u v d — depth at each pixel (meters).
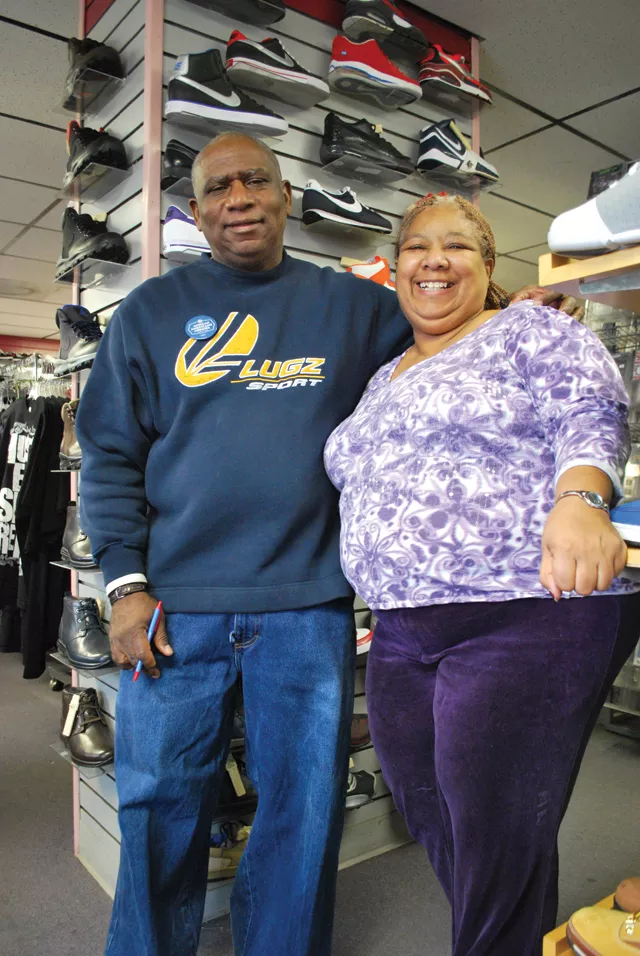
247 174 1.56
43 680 4.25
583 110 3.41
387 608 1.17
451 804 1.07
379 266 2.33
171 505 1.51
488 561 1.07
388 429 1.21
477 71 2.87
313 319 1.58
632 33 2.82
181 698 1.48
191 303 1.58
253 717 1.53
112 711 2.20
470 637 1.09
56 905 2.05
